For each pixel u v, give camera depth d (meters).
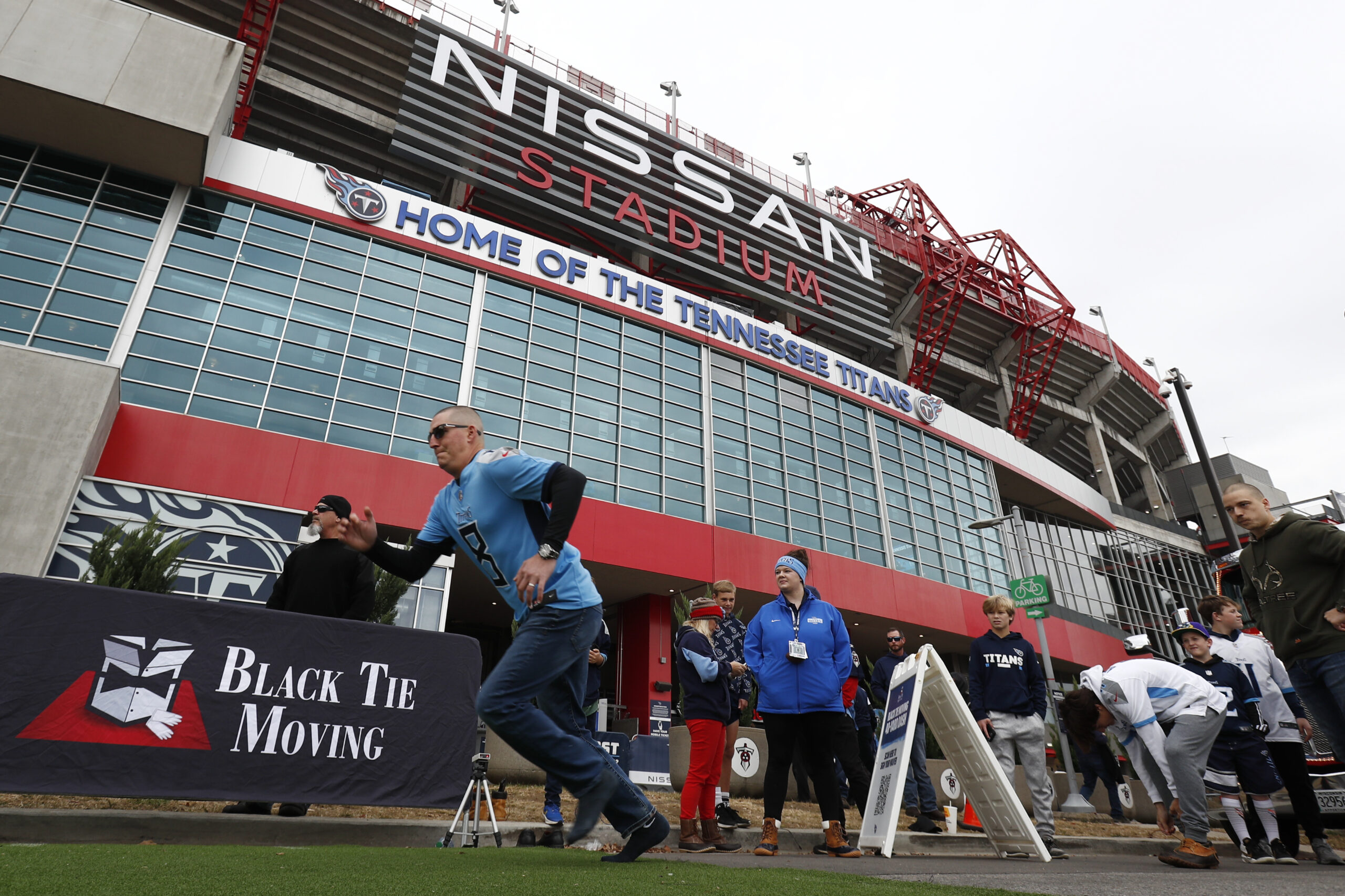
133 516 12.44
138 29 15.34
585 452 18.70
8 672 3.40
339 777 3.95
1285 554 3.89
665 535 18.55
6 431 11.41
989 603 6.12
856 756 4.91
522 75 24.41
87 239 14.88
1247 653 5.68
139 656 3.68
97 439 12.39
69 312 14.09
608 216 23.62
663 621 19.47
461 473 2.75
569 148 24.30
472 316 18.58
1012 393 36.91
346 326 16.81
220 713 3.77
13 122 14.62
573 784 2.44
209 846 2.67
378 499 15.05
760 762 8.73
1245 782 5.40
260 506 13.39
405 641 4.38
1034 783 5.57
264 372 15.43
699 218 26.34
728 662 4.98
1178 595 35.56
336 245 17.59
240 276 16.05
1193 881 2.74
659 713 18.28
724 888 1.87
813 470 23.05
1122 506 38.59
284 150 23.67
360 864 2.18
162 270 15.30
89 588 3.68
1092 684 4.96
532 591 2.26
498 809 5.21
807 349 24.92
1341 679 3.62
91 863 1.94
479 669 4.55
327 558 4.82
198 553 12.55
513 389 18.33
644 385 20.72
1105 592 32.84
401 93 24.16
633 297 21.59
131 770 3.50
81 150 15.33
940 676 4.89
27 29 14.31
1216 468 40.41
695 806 4.42
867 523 23.52
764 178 30.28
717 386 22.28
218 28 22.12
